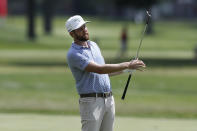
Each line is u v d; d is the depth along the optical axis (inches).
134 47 5447.8
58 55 4372.5
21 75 2684.5
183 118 1371.8
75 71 790.5
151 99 1813.5
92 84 783.7
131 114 1445.6
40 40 6166.3
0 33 6358.3
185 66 3253.0
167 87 2204.7
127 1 4318.4
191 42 6456.7
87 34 793.6
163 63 3432.6
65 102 1716.3
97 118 788.6
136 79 2482.8
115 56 4077.3
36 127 1197.7
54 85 2263.8
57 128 1183.6
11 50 5059.1
